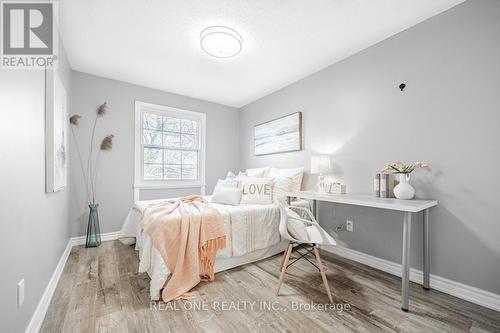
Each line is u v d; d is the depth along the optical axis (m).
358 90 2.54
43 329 1.38
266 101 3.96
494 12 1.65
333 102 2.81
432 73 1.96
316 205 2.96
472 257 1.74
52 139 1.74
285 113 3.55
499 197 1.63
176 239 1.88
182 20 2.04
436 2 1.81
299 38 2.31
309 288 1.90
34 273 1.41
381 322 1.47
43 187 1.64
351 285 1.96
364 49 2.49
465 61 1.78
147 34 2.25
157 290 1.69
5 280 1.03
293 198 2.95
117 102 3.35
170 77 3.27
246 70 3.04
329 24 2.10
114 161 3.32
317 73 3.04
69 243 2.81
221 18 2.01
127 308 1.60
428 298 1.76
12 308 1.10
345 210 2.64
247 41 2.37
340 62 2.74
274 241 2.57
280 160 3.62
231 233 2.26
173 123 3.92
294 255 2.68
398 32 2.20
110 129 3.29
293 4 1.84
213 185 4.34
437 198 1.92
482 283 1.69
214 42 2.22
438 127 1.92
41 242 1.57
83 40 2.35
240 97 4.11
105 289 1.86
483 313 1.58
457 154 1.82
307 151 3.17
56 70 1.93
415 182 2.05
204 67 2.96
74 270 2.22
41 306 1.51
